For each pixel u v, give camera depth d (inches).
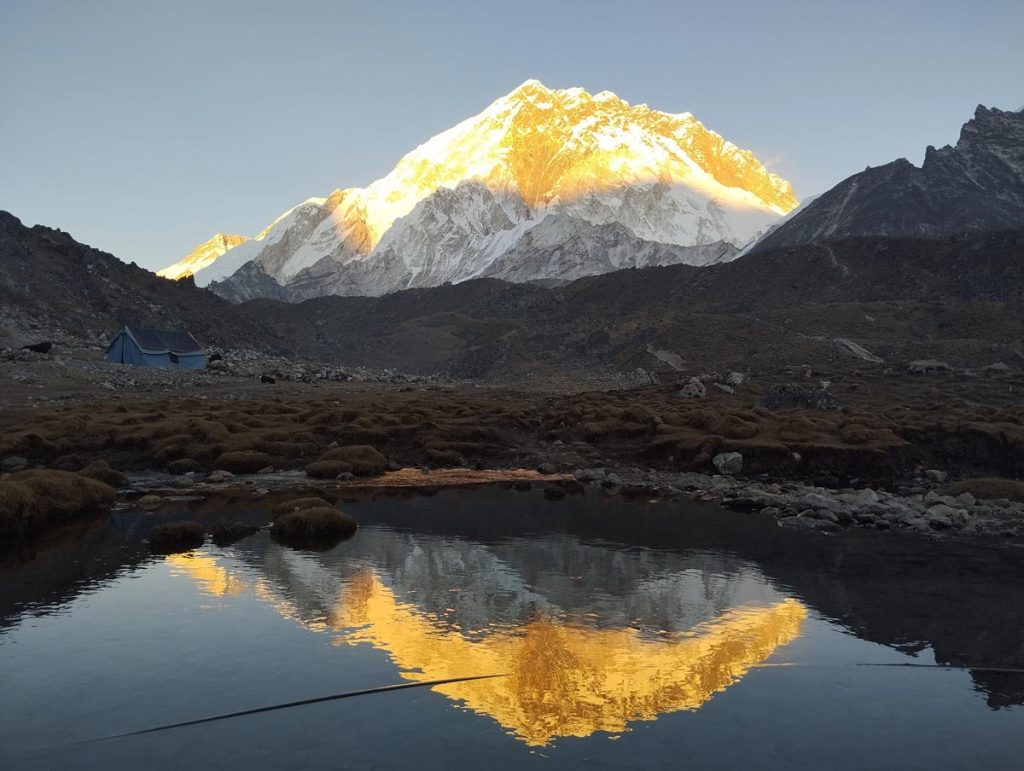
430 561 695.1
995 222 7534.5
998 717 398.0
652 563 706.2
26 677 417.7
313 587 597.9
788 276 6269.7
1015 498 1095.0
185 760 333.4
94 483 958.4
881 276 5708.7
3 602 548.7
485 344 6594.5
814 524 900.0
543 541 794.2
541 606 565.0
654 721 382.9
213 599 561.9
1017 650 493.7
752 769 337.1
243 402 2012.8
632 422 1576.0
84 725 363.6
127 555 694.5
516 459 1430.9
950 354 3602.4
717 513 986.7
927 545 804.6
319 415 1621.6
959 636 517.3
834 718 393.1
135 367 2842.0
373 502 1029.2
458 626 515.5
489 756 342.0
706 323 4670.3
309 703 392.8
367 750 345.4
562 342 6053.2
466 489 1163.9
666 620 539.2
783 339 4185.5
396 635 494.9
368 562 684.7
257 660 446.6
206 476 1194.0
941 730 381.7
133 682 412.8
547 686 422.0
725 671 450.0
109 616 520.7
